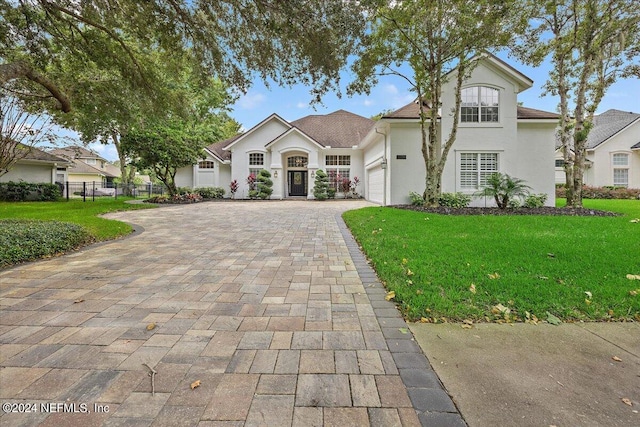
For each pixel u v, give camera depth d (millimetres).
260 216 11609
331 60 6863
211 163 23672
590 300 3199
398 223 7930
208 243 6641
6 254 4805
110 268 4703
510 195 11234
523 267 4207
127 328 2746
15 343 2475
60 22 7664
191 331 2701
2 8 6410
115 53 8539
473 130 13289
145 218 11016
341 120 25828
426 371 2137
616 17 9773
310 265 4887
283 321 2906
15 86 7344
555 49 11016
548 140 13555
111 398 1852
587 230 6711
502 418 1708
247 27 6762
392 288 3678
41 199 19656
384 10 9172
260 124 22469
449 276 3924
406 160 13844
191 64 8086
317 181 21094
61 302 3340
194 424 1654
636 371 2139
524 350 2410
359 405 1808
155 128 16688
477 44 9594
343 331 2717
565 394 1904
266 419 1695
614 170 23281
